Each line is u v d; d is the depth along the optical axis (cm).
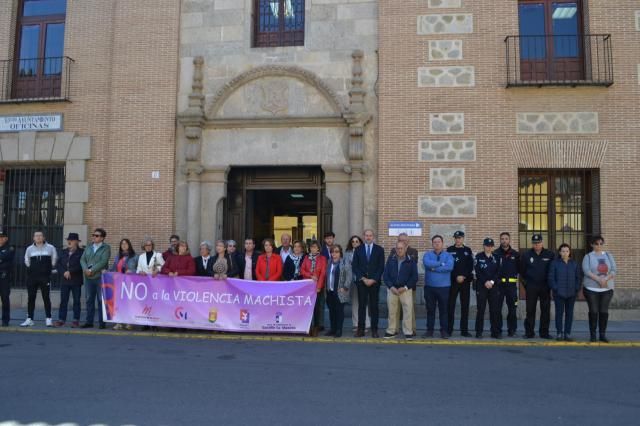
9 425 510
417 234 1294
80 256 1161
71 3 1496
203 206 1391
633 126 1284
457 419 538
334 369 755
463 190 1296
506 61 1309
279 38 1430
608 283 1004
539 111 1302
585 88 1296
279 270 1086
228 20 1420
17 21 1552
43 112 1475
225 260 1094
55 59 1509
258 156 1385
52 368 746
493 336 1043
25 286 1480
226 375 712
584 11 1341
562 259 1020
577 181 1338
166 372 726
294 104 1380
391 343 982
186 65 1423
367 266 1041
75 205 1430
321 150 1365
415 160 1310
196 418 532
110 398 600
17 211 1509
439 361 819
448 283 1038
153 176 1391
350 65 1364
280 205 1554
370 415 548
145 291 1092
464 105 1314
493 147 1299
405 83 1330
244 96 1399
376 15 1370
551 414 557
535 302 1042
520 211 1334
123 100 1422
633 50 1299
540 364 802
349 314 1313
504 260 1052
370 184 1336
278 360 813
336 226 1346
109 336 1034
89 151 1439
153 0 1439
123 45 1438
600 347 957
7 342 957
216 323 1058
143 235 1380
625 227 1267
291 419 532
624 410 573
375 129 1342
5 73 1509
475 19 1332
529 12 1366
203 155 1401
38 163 1486
